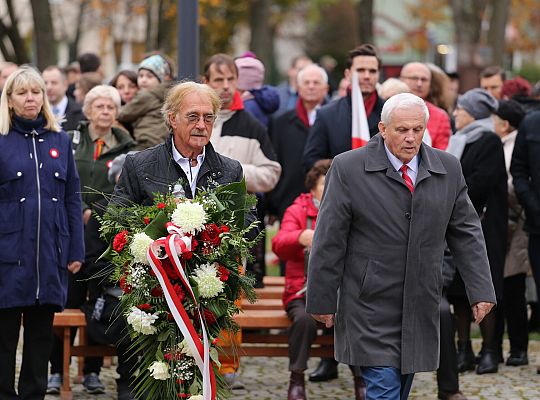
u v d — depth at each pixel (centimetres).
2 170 1083
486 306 942
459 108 1395
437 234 935
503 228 1372
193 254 885
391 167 934
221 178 941
